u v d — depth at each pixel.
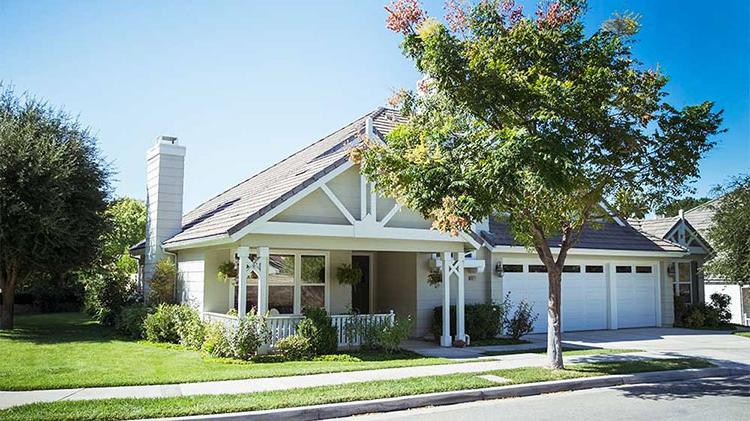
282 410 8.45
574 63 11.44
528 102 10.68
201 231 16.45
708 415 8.80
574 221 12.52
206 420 8.01
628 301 23.02
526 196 11.16
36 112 20.86
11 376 10.76
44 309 30.00
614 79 11.01
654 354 14.94
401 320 14.88
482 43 11.41
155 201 20.28
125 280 22.42
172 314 16.44
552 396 10.30
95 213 21.06
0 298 23.09
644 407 9.35
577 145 10.39
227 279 16.58
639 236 24.12
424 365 12.60
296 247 14.38
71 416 7.87
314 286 17.30
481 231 19.58
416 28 11.75
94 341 16.72
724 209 23.34
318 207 14.77
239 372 11.36
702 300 26.12
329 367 12.07
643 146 11.49
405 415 8.86
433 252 16.77
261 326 13.63
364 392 9.48
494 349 15.77
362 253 20.02
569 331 21.36
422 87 12.59
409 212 16.19
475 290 19.38
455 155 11.03
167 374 11.16
